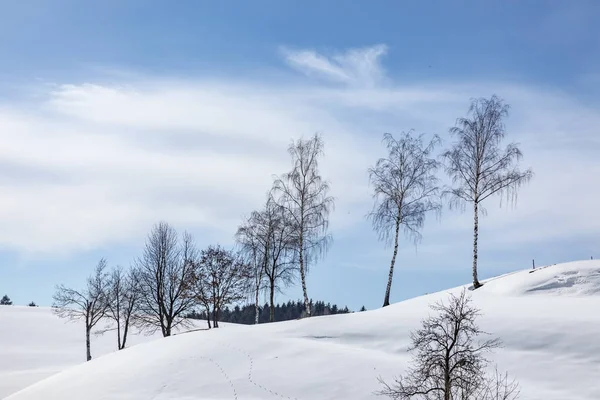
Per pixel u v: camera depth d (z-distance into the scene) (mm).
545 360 26484
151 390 26297
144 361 29734
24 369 50156
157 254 50406
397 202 48906
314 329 33688
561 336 28312
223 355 29469
